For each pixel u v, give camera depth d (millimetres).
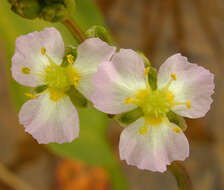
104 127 109
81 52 86
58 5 84
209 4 150
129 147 85
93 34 89
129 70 84
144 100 86
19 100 101
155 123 86
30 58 86
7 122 149
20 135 147
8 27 100
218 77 149
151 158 84
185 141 84
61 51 87
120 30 151
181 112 86
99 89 82
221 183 140
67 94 88
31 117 87
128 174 141
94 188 142
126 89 84
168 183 141
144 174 142
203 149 144
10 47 100
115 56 83
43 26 102
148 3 150
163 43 151
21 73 86
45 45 86
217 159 142
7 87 153
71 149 105
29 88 101
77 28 89
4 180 138
